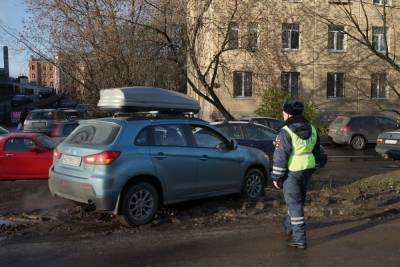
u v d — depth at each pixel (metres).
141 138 7.55
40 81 91.50
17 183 11.49
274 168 6.11
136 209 7.41
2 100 66.50
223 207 8.53
